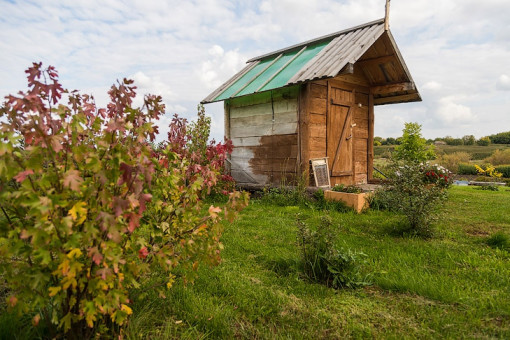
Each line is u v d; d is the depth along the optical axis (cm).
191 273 263
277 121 971
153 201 251
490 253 461
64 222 166
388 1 922
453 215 740
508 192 1313
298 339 250
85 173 200
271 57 1284
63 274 172
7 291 280
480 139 6144
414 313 294
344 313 292
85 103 222
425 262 422
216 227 263
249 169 1062
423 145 1276
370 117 1127
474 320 276
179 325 262
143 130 214
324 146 948
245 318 279
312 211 744
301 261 383
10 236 176
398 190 586
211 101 1087
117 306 191
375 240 517
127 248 230
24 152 189
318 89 925
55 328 222
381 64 1034
